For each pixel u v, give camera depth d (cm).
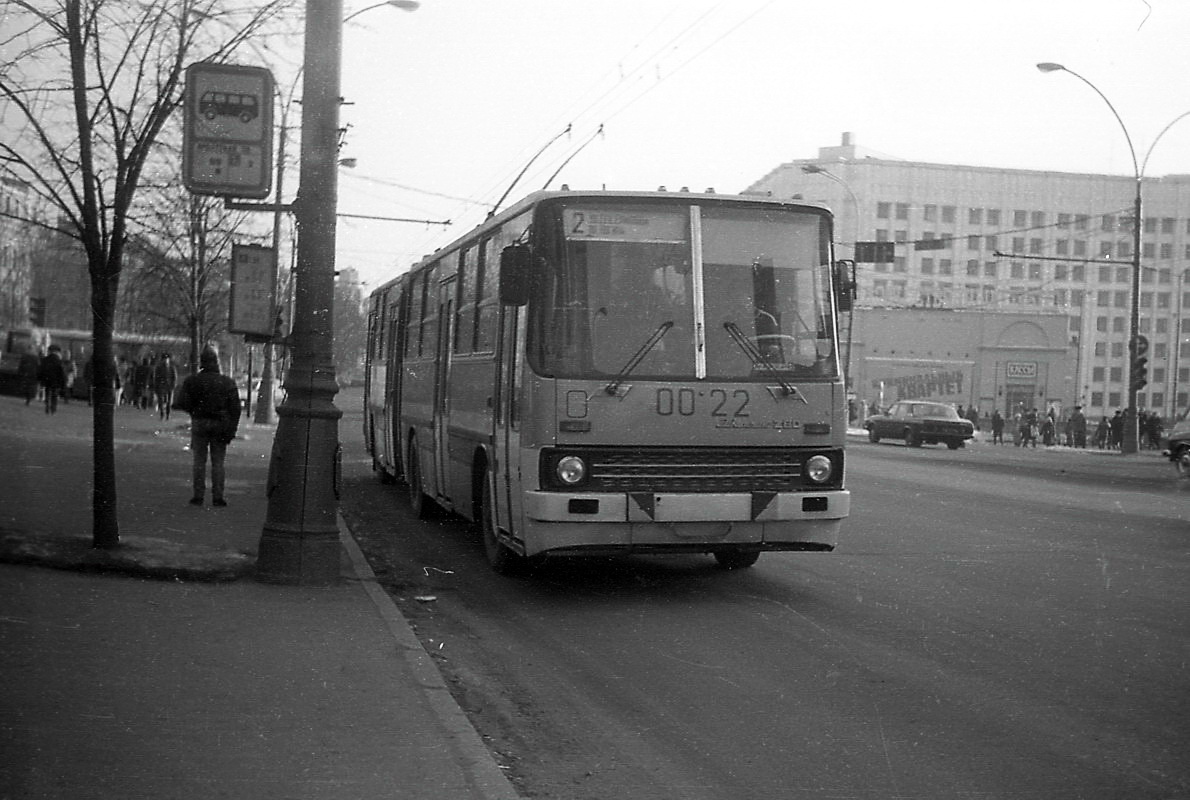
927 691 720
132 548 1095
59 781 502
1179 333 10312
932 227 10750
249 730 584
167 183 1495
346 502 1856
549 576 1162
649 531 993
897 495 2236
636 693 718
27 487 1559
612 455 990
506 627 920
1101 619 955
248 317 1443
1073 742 616
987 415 8038
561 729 642
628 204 1027
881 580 1159
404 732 589
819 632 899
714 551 1033
